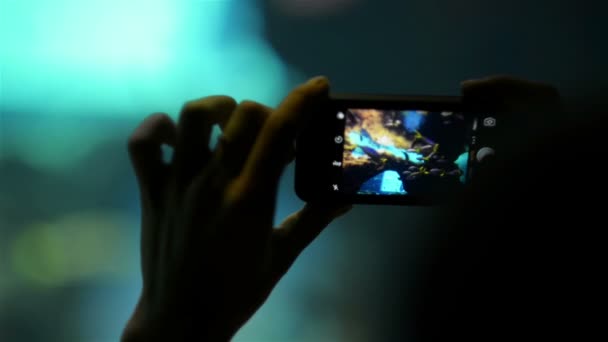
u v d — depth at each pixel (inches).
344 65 106.0
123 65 101.0
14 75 98.0
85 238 104.0
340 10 102.7
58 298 97.4
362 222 90.0
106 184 107.7
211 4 101.1
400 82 104.5
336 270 90.3
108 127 105.3
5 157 101.9
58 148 104.7
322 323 88.6
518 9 90.5
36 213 103.7
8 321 92.8
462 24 96.4
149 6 98.2
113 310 97.3
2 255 99.3
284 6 103.0
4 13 93.2
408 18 100.3
